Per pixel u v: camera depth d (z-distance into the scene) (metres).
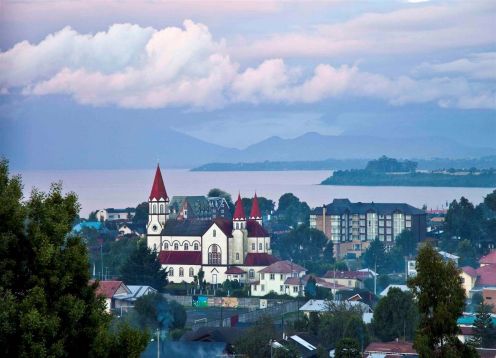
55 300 156.75
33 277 155.25
